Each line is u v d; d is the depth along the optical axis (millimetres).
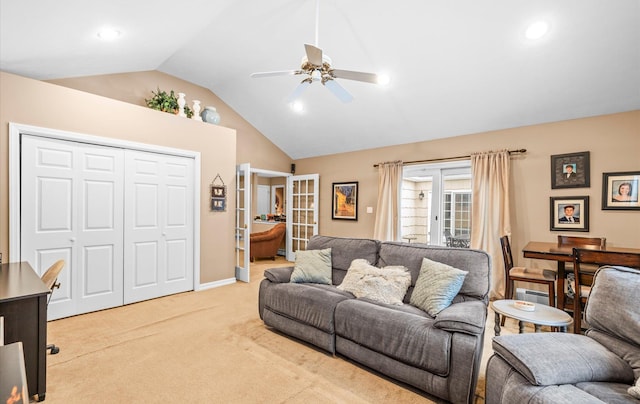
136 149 3668
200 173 4293
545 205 3924
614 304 1581
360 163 5824
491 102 3861
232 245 4738
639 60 2916
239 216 5043
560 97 3527
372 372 2240
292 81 4523
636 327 1460
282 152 6766
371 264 3014
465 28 3014
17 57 2828
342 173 6102
